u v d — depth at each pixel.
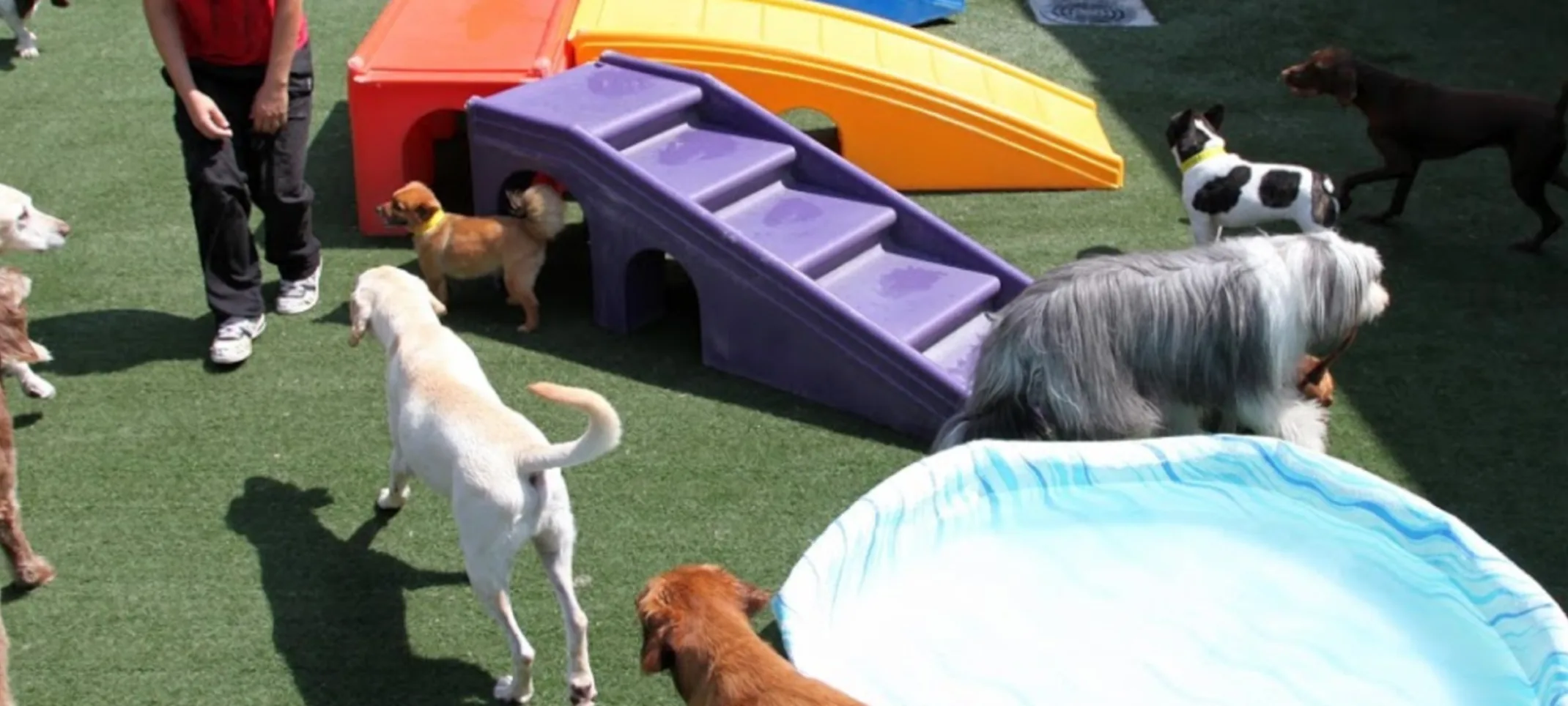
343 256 5.62
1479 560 3.46
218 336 4.82
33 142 6.64
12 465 3.62
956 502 3.81
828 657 3.29
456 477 3.24
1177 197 6.27
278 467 4.29
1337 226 5.93
